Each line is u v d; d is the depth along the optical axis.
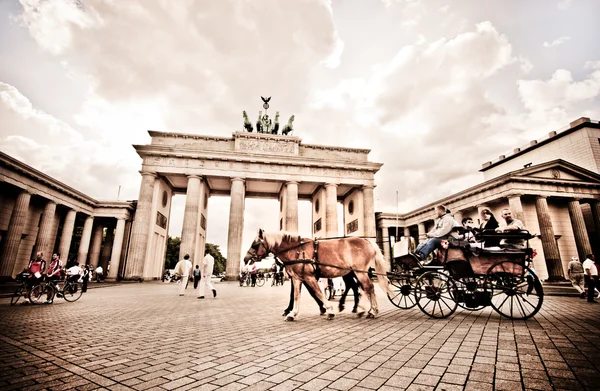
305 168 54.97
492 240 10.08
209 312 12.36
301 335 7.47
